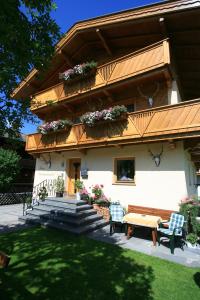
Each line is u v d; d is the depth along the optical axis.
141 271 5.42
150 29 11.01
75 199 11.84
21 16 3.53
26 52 3.68
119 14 10.82
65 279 4.88
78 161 14.40
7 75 3.51
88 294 4.33
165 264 5.91
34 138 16.08
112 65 11.64
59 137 13.97
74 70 13.08
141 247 7.23
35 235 8.10
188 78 14.24
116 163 11.83
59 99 14.38
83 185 12.88
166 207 9.54
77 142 12.58
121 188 11.17
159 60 9.58
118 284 4.76
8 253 6.29
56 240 7.59
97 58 14.49
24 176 22.69
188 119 8.49
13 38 3.19
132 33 11.70
